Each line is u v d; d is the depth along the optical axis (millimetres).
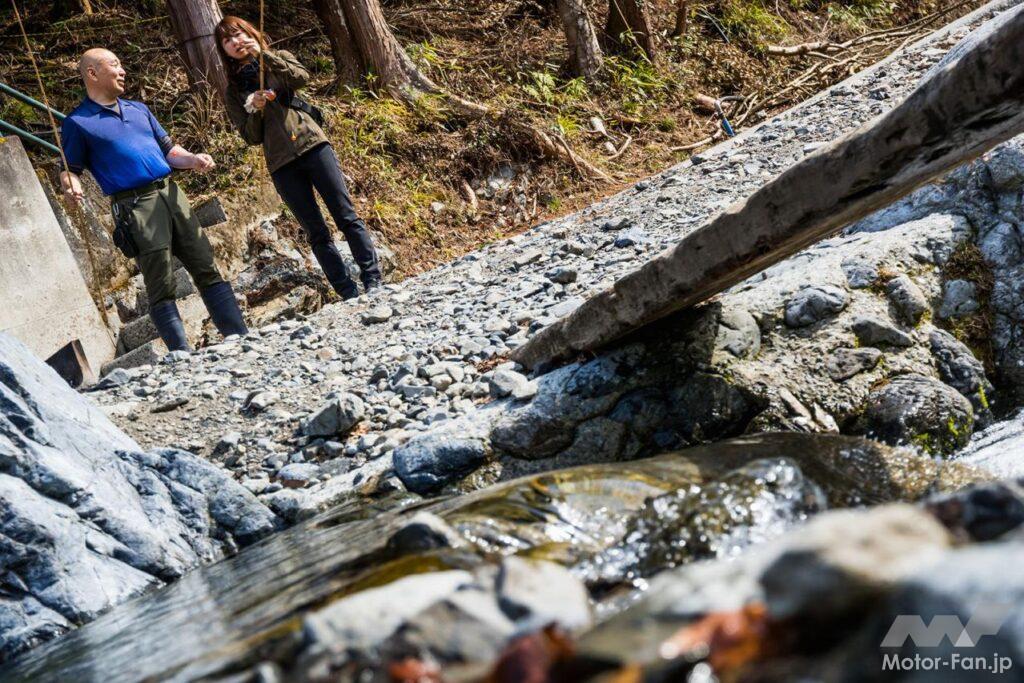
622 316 4637
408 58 12969
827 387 4621
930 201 5684
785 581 1731
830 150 3740
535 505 3277
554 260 7609
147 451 4961
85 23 13773
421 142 12266
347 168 11586
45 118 11656
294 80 7996
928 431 4438
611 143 13461
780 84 14867
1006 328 5133
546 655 1893
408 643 2094
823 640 1637
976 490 2162
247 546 4527
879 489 3463
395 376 5918
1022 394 5012
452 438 4719
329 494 4688
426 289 7723
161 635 3195
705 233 4188
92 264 9258
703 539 2781
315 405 5812
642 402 4645
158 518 4500
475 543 3041
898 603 1533
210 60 11258
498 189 12250
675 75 14852
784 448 3830
